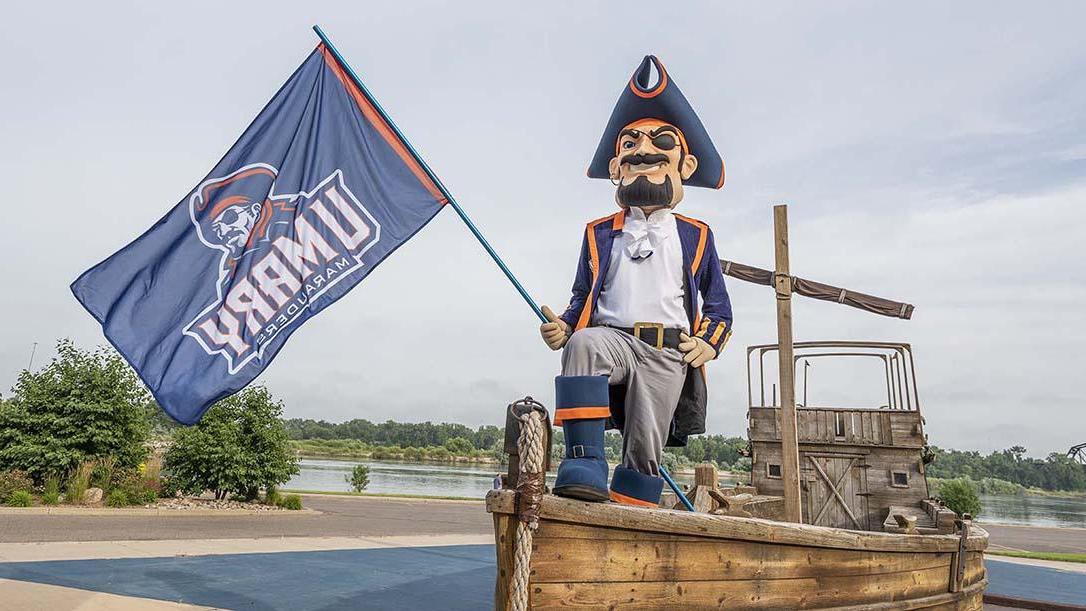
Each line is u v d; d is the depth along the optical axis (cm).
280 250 457
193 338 426
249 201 459
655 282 362
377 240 470
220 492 1545
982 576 605
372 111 491
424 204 477
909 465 832
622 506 277
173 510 1352
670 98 393
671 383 343
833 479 858
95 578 601
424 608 573
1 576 581
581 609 264
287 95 484
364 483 2470
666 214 385
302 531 1146
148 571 653
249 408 1577
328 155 479
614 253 377
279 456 1573
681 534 295
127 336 412
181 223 442
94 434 1393
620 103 411
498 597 257
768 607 336
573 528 266
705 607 304
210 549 834
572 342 328
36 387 1407
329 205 471
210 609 507
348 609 544
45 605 475
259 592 589
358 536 1114
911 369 862
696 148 403
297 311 448
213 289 437
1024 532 2139
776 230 624
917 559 473
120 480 1398
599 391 302
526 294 421
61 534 913
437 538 1155
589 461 287
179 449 1529
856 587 400
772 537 333
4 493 1262
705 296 389
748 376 946
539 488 252
